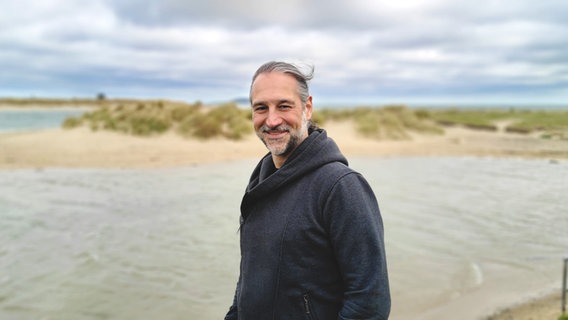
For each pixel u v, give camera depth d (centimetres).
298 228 170
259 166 216
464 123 2805
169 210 835
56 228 716
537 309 454
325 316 170
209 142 1850
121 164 1388
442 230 718
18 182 1105
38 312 436
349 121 2648
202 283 515
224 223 750
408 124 2500
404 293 492
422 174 1286
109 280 516
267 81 182
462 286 510
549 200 878
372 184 1125
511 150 1630
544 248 632
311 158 176
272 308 175
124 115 2156
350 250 161
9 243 640
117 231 702
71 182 1109
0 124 3356
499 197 956
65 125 2222
